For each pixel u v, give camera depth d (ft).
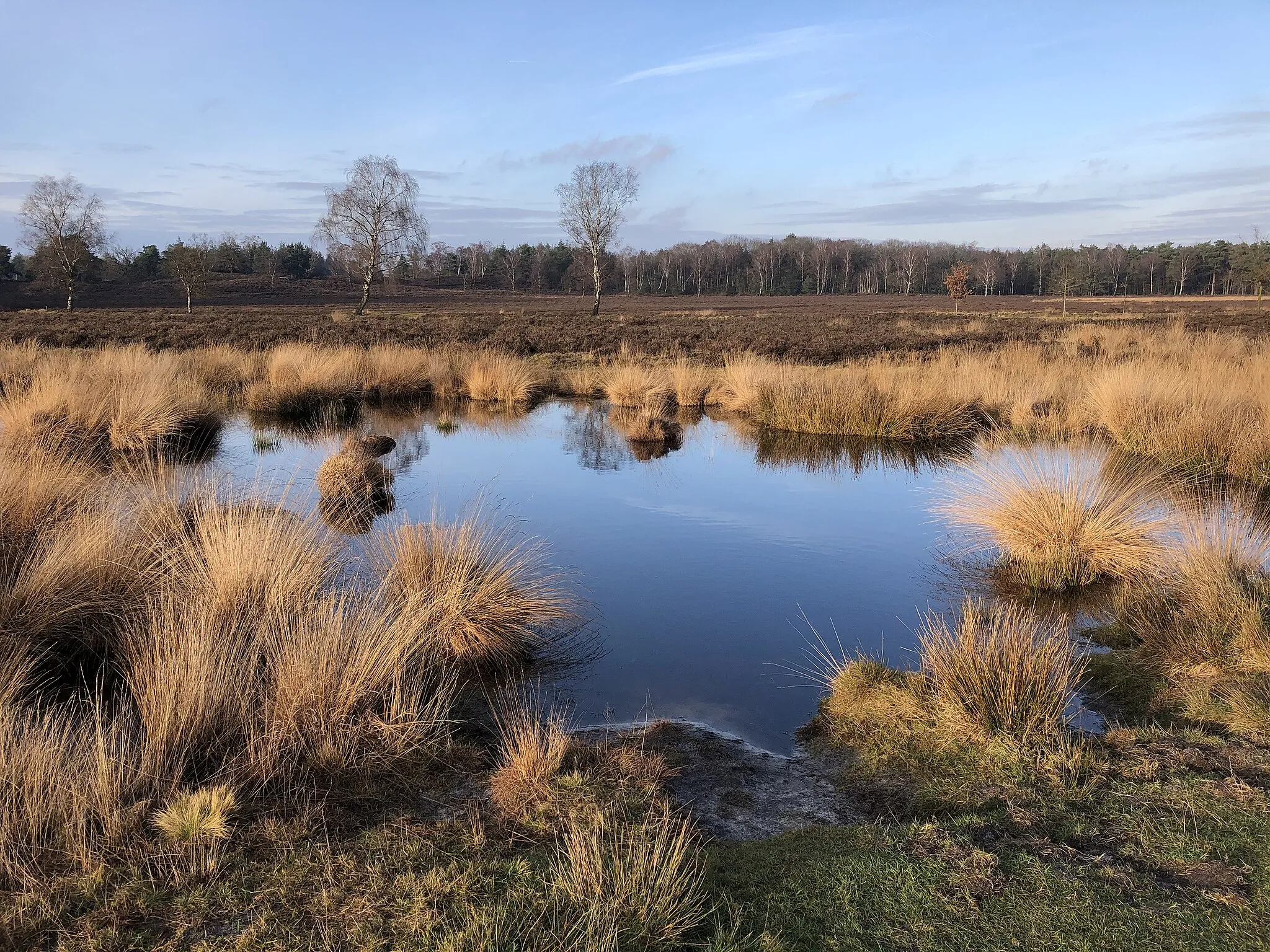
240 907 8.58
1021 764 11.96
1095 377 45.44
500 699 15.21
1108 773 11.61
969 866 9.46
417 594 16.33
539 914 8.43
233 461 34.68
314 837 9.95
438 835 10.09
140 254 311.27
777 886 9.25
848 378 50.88
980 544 24.22
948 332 101.55
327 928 8.23
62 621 14.89
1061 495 22.29
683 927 8.25
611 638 18.24
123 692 13.17
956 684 13.89
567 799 10.94
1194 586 17.26
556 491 32.14
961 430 42.86
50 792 9.66
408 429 45.96
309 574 16.93
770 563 23.40
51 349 66.64
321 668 12.62
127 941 8.04
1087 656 16.26
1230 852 9.52
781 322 134.92
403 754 12.13
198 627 13.67
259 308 190.49
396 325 114.01
